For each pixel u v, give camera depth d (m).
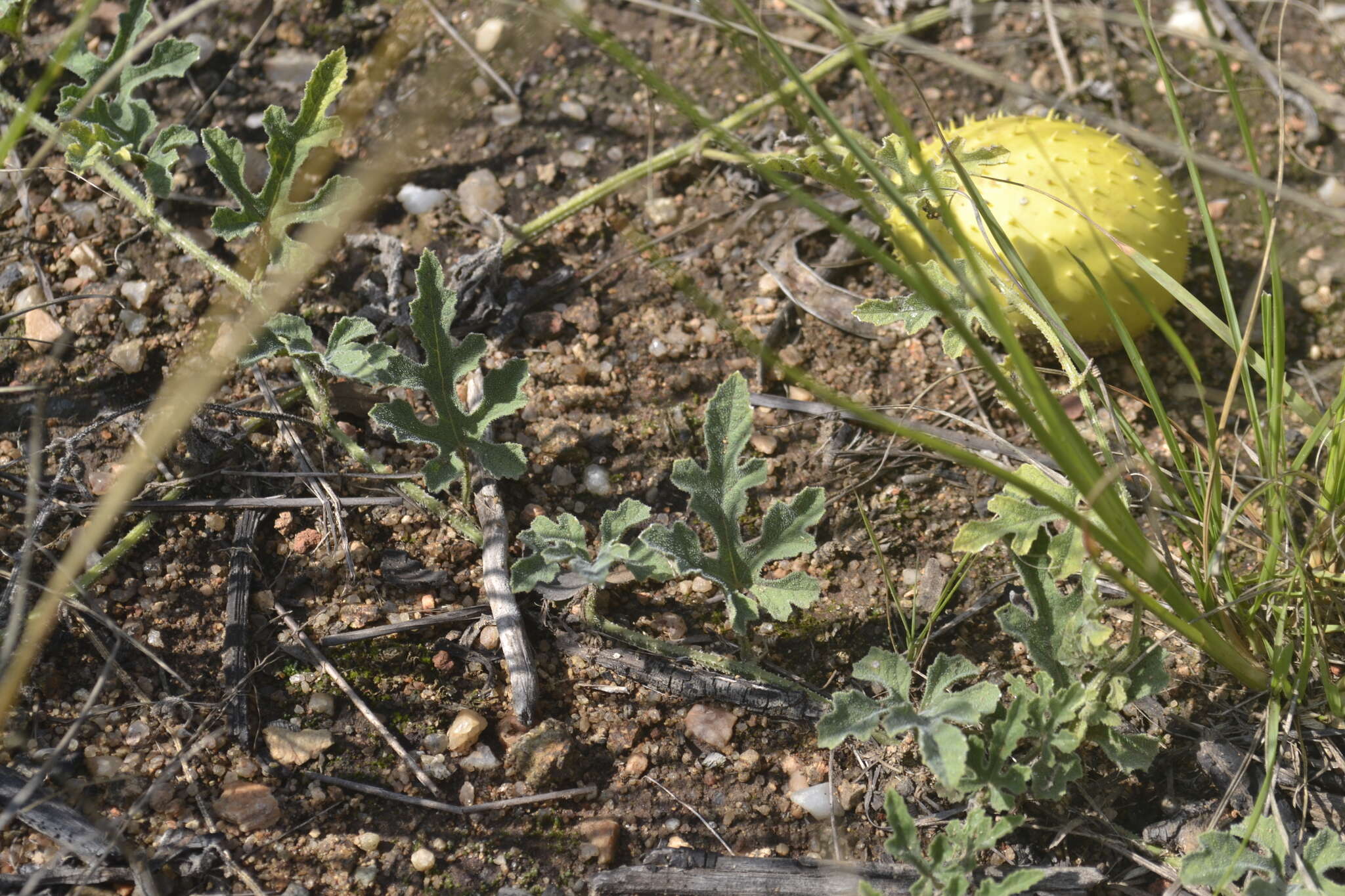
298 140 2.03
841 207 2.64
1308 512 2.15
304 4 2.91
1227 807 1.76
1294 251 2.63
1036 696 1.68
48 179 2.54
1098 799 1.80
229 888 1.66
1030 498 1.77
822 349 2.46
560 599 2.00
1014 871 1.61
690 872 1.70
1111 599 2.03
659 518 2.18
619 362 2.41
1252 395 1.85
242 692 1.86
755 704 1.90
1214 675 1.94
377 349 1.89
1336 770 1.79
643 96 2.84
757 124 2.78
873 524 2.19
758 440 2.30
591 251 2.59
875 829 1.79
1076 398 2.37
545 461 2.23
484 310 2.39
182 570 2.01
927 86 2.91
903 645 2.01
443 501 2.13
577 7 2.99
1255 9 3.06
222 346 2.25
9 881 1.60
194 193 2.54
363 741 1.83
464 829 1.76
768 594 1.81
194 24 2.84
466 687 1.91
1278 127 2.73
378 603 2.00
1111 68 2.95
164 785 1.75
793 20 3.05
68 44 1.57
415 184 2.63
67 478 2.06
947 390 2.40
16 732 1.77
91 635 1.90
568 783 1.83
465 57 2.84
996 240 1.80
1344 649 1.93
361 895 1.68
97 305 2.36
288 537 2.07
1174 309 2.51
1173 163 2.77
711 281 2.56
